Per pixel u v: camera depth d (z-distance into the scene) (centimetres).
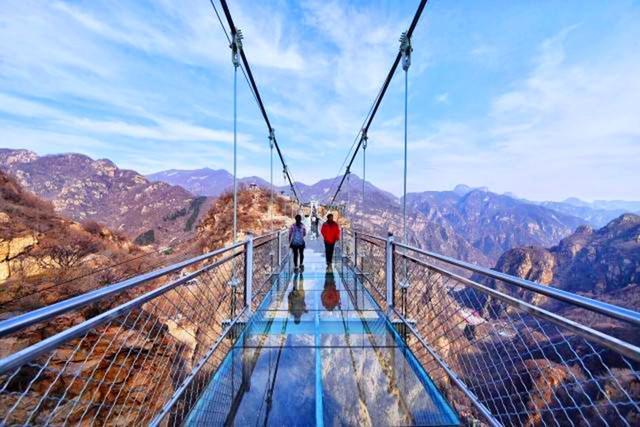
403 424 236
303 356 333
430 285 335
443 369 271
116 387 443
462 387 241
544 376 182
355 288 612
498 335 227
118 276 2042
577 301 144
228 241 3044
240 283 439
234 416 244
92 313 966
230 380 290
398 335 380
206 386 282
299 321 429
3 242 1752
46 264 1875
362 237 721
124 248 3078
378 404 256
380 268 549
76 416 445
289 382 287
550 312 166
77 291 1656
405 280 390
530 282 173
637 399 127
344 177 1805
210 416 243
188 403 267
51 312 129
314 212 3022
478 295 258
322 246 1432
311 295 561
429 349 299
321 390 274
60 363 534
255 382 287
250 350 347
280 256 860
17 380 479
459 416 242
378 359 327
